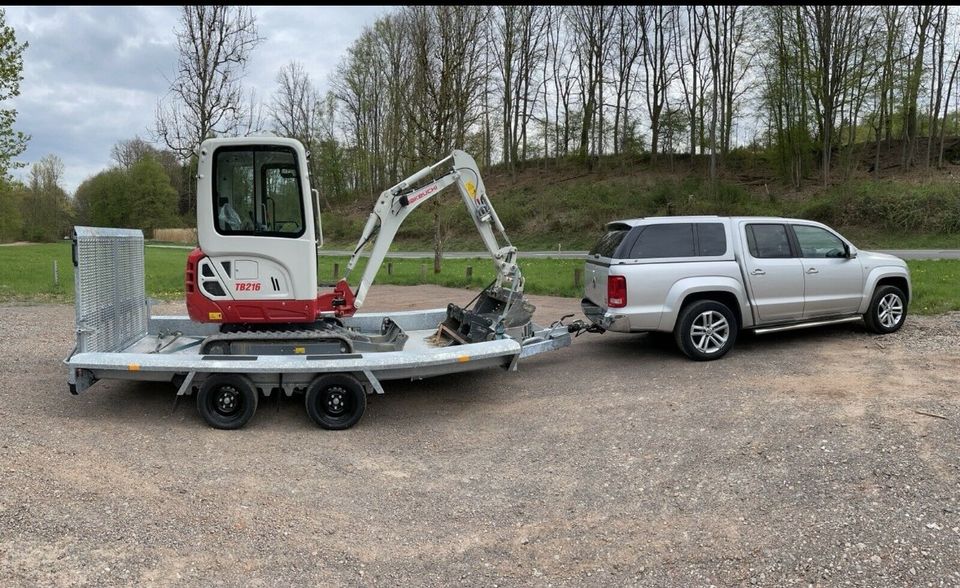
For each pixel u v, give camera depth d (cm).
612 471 461
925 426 496
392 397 669
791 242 806
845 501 394
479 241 3959
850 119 3597
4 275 2016
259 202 594
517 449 514
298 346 595
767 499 405
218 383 559
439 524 395
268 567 340
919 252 2464
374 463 491
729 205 3525
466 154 743
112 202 7025
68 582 313
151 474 451
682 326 752
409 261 2870
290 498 424
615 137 4925
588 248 3562
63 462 459
